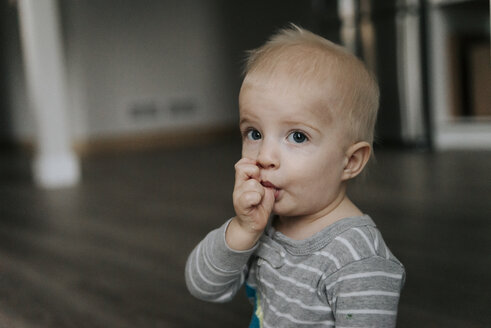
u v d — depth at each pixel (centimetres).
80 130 496
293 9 590
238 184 61
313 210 64
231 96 580
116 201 255
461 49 346
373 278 60
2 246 184
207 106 564
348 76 62
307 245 63
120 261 159
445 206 196
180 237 183
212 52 565
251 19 589
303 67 61
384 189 233
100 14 501
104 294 132
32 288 139
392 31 351
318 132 60
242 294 128
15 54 568
